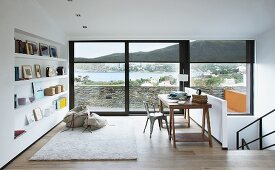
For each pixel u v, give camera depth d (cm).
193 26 600
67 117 568
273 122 591
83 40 692
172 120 438
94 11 514
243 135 667
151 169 337
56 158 377
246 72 706
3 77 345
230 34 662
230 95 706
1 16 338
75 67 717
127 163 360
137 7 495
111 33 659
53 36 572
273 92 589
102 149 417
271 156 387
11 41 368
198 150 416
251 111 695
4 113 348
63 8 497
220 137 441
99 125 560
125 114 716
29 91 505
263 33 638
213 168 339
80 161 369
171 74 712
